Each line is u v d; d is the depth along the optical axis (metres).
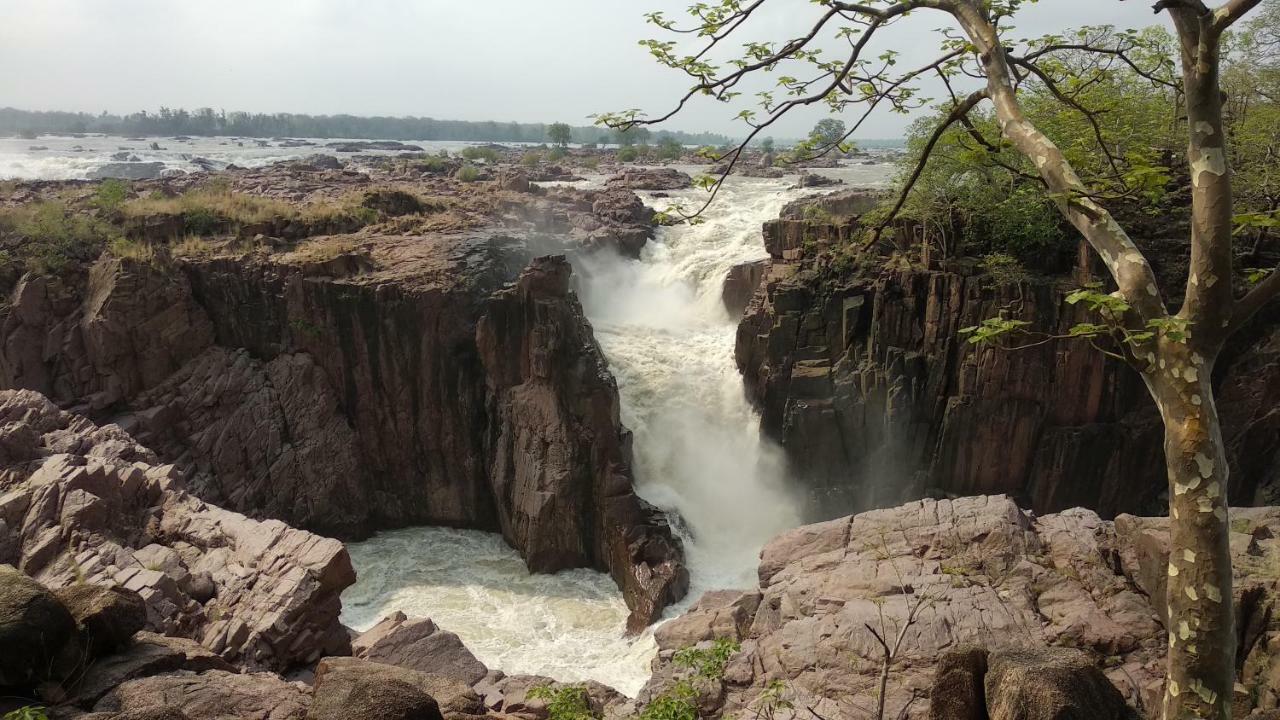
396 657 24.62
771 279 47.59
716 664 15.39
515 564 42.59
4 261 43.78
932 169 42.62
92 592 17.47
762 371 45.88
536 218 64.75
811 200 60.62
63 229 46.69
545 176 112.12
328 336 44.97
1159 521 20.97
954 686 13.83
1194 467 9.62
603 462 41.66
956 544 22.81
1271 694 16.09
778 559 24.48
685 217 13.41
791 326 45.22
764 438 45.75
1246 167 40.44
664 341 51.38
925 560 22.53
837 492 43.81
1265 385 39.16
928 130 43.19
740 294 54.28
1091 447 41.09
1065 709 12.38
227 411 44.25
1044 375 41.03
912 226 46.00
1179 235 40.66
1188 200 40.91
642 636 35.91
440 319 44.38
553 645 35.50
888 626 20.19
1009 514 23.36
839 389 43.50
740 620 23.38
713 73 12.80
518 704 22.64
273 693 16.75
